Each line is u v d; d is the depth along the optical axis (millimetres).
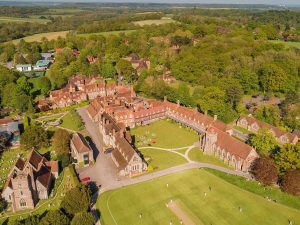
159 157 144000
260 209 110188
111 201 113500
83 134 166625
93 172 131625
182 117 178375
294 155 120938
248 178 127562
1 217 105250
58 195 116500
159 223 103125
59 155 134000
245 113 189000
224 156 141125
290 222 103375
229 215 107062
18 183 105500
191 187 122000
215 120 163125
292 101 185125
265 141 136000
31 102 194000
